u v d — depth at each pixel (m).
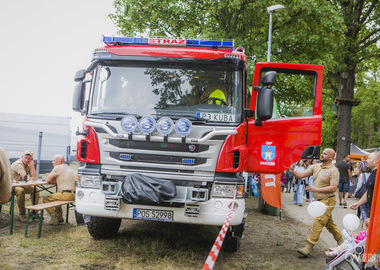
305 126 6.40
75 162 20.83
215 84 5.85
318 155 6.36
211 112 5.73
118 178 5.64
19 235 6.67
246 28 17.72
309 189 6.76
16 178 8.36
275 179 10.33
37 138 15.27
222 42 6.18
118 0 18.66
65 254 5.75
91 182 5.66
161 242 6.68
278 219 10.75
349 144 25.11
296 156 6.37
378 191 3.92
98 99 5.89
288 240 8.05
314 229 6.66
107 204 5.48
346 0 24.73
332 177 6.66
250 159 6.36
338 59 24.42
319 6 17.08
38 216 6.98
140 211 5.52
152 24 18.19
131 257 5.75
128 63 5.96
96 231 6.53
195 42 6.20
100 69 5.99
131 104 5.84
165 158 5.52
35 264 5.20
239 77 5.86
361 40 25.23
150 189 5.30
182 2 17.80
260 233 8.62
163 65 5.92
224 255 6.43
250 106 6.45
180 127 5.41
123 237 6.91
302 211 13.00
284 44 17.67
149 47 5.96
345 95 25.61
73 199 7.76
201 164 5.48
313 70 6.47
